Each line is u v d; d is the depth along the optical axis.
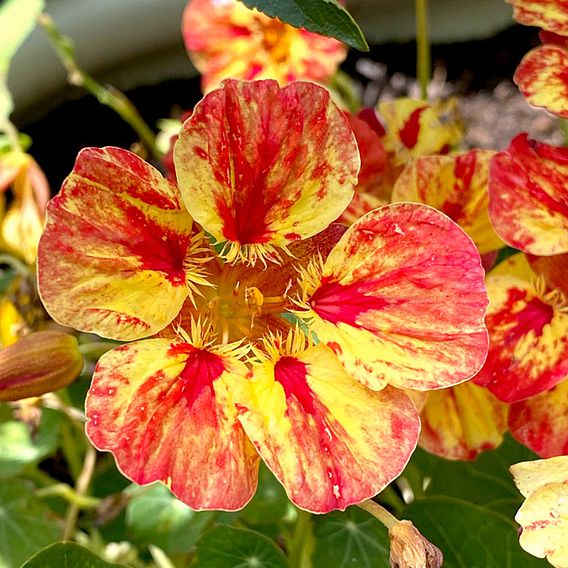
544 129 0.37
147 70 0.38
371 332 0.14
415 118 0.20
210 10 0.27
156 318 0.13
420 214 0.14
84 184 0.13
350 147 0.14
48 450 0.22
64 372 0.16
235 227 0.14
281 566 0.18
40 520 0.21
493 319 0.16
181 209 0.14
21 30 0.24
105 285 0.13
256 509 0.19
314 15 0.14
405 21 0.40
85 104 0.37
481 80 0.39
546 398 0.16
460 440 0.17
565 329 0.16
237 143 0.13
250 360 0.14
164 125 0.33
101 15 0.36
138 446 0.13
